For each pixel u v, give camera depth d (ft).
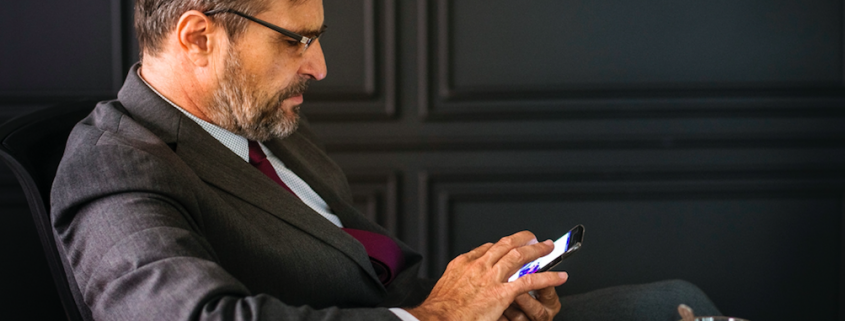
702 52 5.91
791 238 6.21
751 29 5.90
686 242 6.20
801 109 5.97
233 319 1.95
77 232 2.24
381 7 5.78
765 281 6.24
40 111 3.07
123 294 2.03
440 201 6.10
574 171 6.06
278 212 2.72
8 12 5.46
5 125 2.80
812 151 6.07
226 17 2.74
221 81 2.84
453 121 5.98
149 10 2.81
